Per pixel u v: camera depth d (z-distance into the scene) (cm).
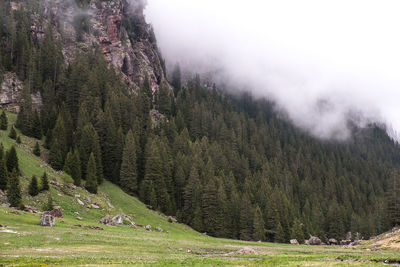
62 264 3080
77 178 9731
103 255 3988
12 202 6944
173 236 7600
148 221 9462
